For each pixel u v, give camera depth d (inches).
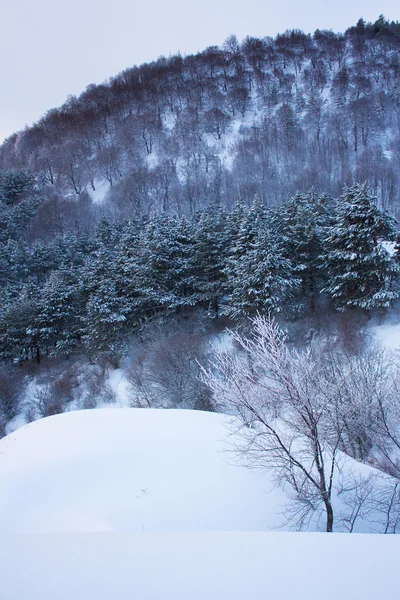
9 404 980.6
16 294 1440.7
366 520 244.1
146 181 2822.3
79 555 62.4
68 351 1137.4
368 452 388.5
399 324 765.9
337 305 897.5
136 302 1036.5
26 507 270.5
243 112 3828.7
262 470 289.9
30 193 3107.8
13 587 51.7
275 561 61.6
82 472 311.9
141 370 831.7
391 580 55.5
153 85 4879.4
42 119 4995.1
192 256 1098.7
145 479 290.7
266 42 5551.2
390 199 2004.2
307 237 946.1
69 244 1704.0
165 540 69.1
